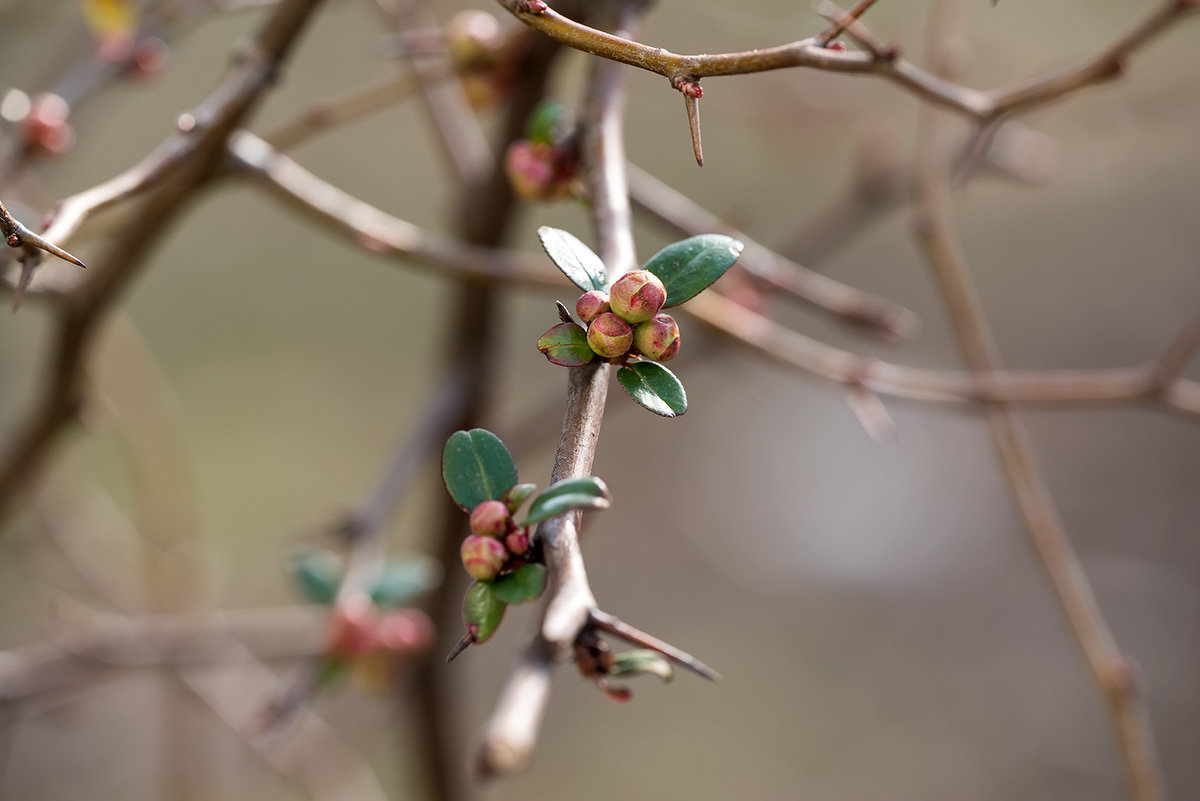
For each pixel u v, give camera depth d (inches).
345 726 57.4
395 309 94.0
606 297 23.5
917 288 90.4
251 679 50.1
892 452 94.8
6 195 35.4
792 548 91.0
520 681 24.1
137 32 34.4
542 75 32.2
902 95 49.8
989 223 91.7
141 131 74.6
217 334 89.7
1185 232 88.7
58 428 32.9
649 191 32.2
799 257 45.6
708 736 79.0
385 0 38.5
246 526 79.0
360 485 83.4
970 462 93.6
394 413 88.8
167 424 47.4
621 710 80.4
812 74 49.6
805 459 95.0
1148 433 89.4
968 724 79.4
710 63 23.5
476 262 30.3
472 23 31.4
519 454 39.6
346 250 93.7
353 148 80.4
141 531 48.4
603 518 91.4
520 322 89.5
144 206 28.5
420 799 41.5
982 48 52.1
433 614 38.7
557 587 23.0
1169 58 50.6
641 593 87.9
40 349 67.0
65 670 39.4
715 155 78.8
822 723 79.3
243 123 27.8
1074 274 90.2
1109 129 50.0
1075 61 50.8
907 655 83.8
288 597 75.3
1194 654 79.0
